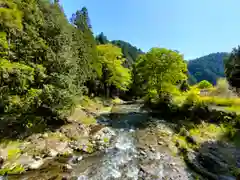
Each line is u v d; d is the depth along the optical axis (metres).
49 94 9.80
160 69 18.42
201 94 20.52
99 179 5.87
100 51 31.09
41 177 5.85
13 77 8.51
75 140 9.27
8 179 5.62
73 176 6.02
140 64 20.44
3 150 6.97
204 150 7.85
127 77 32.41
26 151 7.33
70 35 15.98
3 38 8.93
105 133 10.90
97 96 28.16
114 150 8.43
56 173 6.16
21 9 11.36
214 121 12.18
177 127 11.82
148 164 6.90
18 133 8.62
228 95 16.78
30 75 9.48
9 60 9.12
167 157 7.48
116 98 35.09
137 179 5.86
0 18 9.37
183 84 28.80
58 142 8.67
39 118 10.17
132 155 7.81
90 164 6.98
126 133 11.02
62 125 10.98
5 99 8.30
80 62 20.48
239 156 7.19
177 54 18.34
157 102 19.34
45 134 9.23
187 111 14.10
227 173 5.92
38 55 11.41
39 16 12.55
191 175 6.00
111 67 30.48
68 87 11.26
